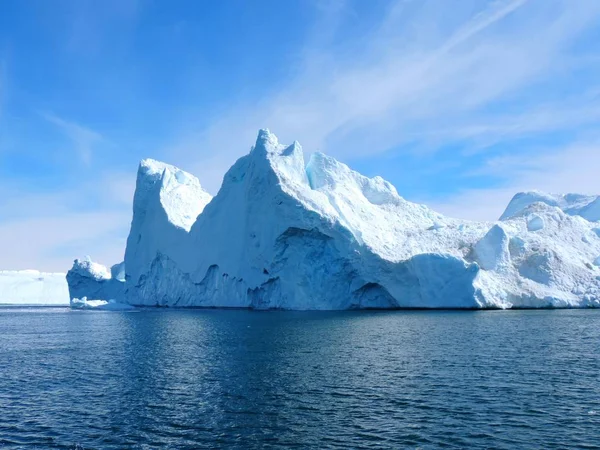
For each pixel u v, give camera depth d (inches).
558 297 2566.4
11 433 693.9
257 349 1339.8
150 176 4392.2
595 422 694.5
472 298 2527.1
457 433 658.2
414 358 1159.6
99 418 753.0
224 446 630.5
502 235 2760.8
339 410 762.8
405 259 2689.5
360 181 3560.5
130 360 1242.0
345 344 1392.7
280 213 2785.4
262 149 3075.8
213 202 3590.1
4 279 7849.4
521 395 829.8
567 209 3794.3
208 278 3503.9
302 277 2800.2
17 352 1440.7
